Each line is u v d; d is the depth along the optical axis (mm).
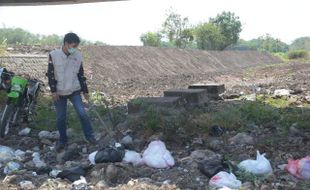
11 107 10062
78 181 6828
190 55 55375
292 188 6461
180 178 7039
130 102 12109
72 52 8945
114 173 7062
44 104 14891
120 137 9914
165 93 14227
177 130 9992
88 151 8992
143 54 44000
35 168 7797
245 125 10891
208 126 10406
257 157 7324
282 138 9656
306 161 7008
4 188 6688
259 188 6457
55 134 10375
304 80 29000
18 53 27953
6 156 8305
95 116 12352
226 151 8773
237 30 83438
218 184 6500
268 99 16766
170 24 68125
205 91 14812
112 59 36656
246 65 68500
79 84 9305
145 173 7312
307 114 11633
